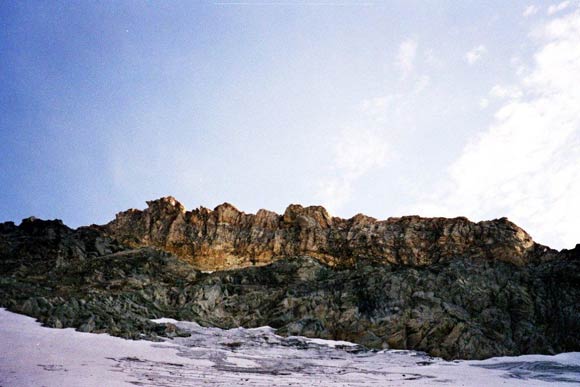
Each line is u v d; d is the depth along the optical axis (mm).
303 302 52781
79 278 53312
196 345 41719
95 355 33406
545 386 34250
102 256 59844
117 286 52500
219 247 65562
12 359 29688
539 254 59062
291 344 45594
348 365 39844
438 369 39875
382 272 55969
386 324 49406
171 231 66750
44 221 63938
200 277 59250
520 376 37844
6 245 58062
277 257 63969
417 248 61938
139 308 48281
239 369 35250
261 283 58312
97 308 43719
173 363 34531
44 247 58688
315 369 37531
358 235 64625
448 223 63062
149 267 58375
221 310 53031
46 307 40969
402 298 51969
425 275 54500
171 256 62188
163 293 53062
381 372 37844
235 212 69500
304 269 59625
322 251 64125
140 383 27984
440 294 52438
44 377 26766
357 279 55625
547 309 51094
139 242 65688
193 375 31562
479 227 61625
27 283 49156
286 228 67125
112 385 26828
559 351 47188
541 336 47531
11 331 35750
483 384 34562
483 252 59062
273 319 51156
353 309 51156
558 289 52656
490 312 50562
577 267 54562
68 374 27938
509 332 48219
